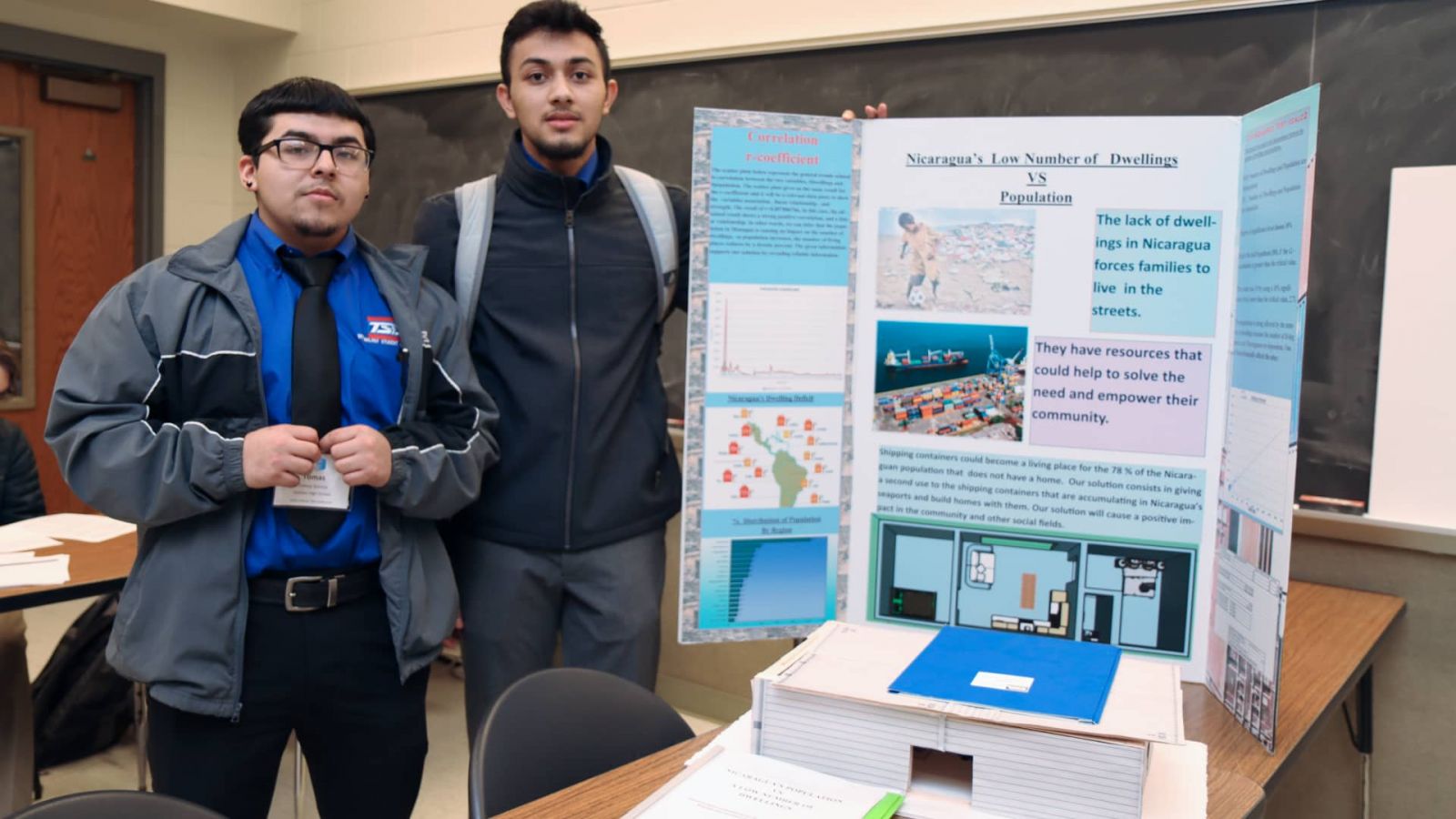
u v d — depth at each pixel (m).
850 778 1.01
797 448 1.67
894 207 1.60
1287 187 1.25
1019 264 1.53
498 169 3.42
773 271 1.64
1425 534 1.92
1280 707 1.39
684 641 1.67
